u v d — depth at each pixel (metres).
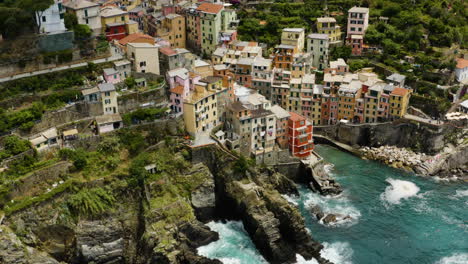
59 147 147.62
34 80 157.75
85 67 167.88
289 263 135.88
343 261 134.75
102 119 155.25
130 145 152.50
